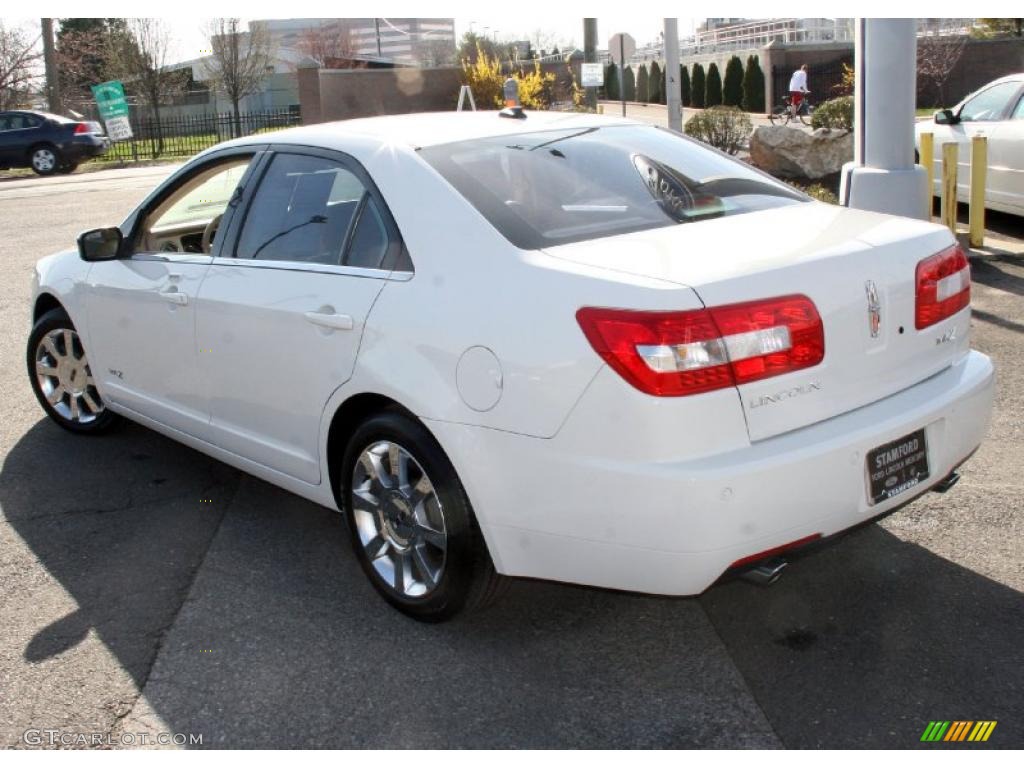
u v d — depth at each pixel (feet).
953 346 10.91
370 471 11.30
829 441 9.18
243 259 13.00
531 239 10.11
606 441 8.97
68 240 41.70
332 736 9.39
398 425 10.66
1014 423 16.56
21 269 34.88
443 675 10.31
